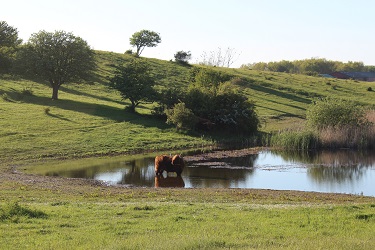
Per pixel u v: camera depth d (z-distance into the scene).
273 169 38.28
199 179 33.53
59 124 52.91
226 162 41.97
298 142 50.81
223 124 59.78
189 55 116.31
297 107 81.88
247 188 29.67
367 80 161.25
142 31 129.00
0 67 68.19
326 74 163.50
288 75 117.25
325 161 42.75
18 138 45.75
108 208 17.92
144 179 33.22
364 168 38.97
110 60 104.19
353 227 14.95
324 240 12.65
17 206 16.22
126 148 47.44
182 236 13.04
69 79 66.69
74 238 13.05
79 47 66.31
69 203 19.39
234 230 14.23
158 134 54.09
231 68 122.19
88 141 48.00
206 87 67.50
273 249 11.52
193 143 52.44
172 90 62.78
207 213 17.19
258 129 63.34
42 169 36.34
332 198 25.09
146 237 12.95
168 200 21.86
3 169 35.25
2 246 12.13
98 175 34.41
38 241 12.67
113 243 12.18
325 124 54.69
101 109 63.03
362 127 52.84
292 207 18.89
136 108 67.50
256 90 93.44
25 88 71.19
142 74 64.38
